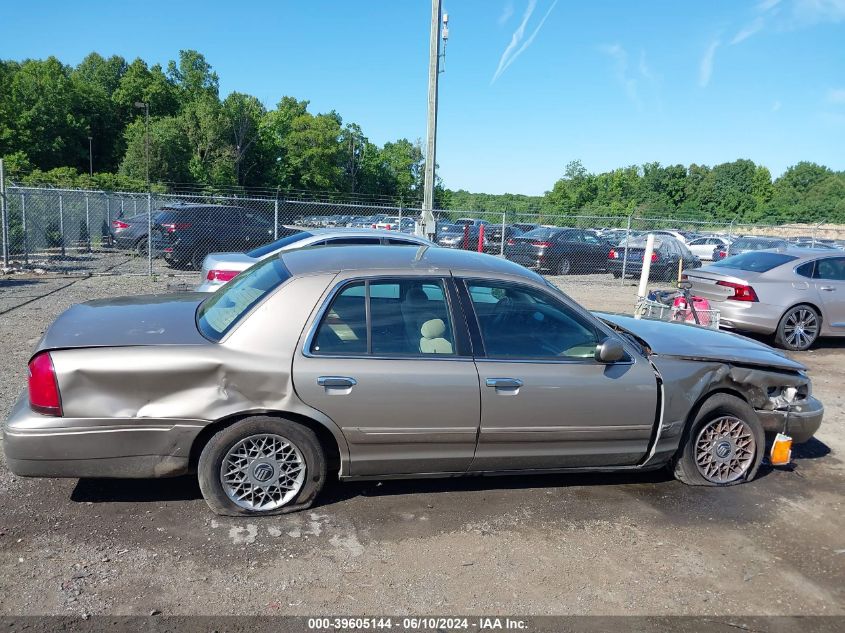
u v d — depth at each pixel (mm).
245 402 3502
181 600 2924
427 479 4227
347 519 3736
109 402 3389
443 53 14094
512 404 3793
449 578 3211
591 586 3213
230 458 3596
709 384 4285
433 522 3766
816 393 7211
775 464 4672
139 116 86562
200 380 3467
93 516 3627
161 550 3316
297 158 84938
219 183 74875
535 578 3254
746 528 3906
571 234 20297
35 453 3334
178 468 3535
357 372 3586
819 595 3236
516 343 3912
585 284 18062
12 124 71125
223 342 3549
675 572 3381
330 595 3020
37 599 2877
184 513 3697
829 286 9500
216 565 3207
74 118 77250
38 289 12039
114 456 3426
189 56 103875
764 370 4461
